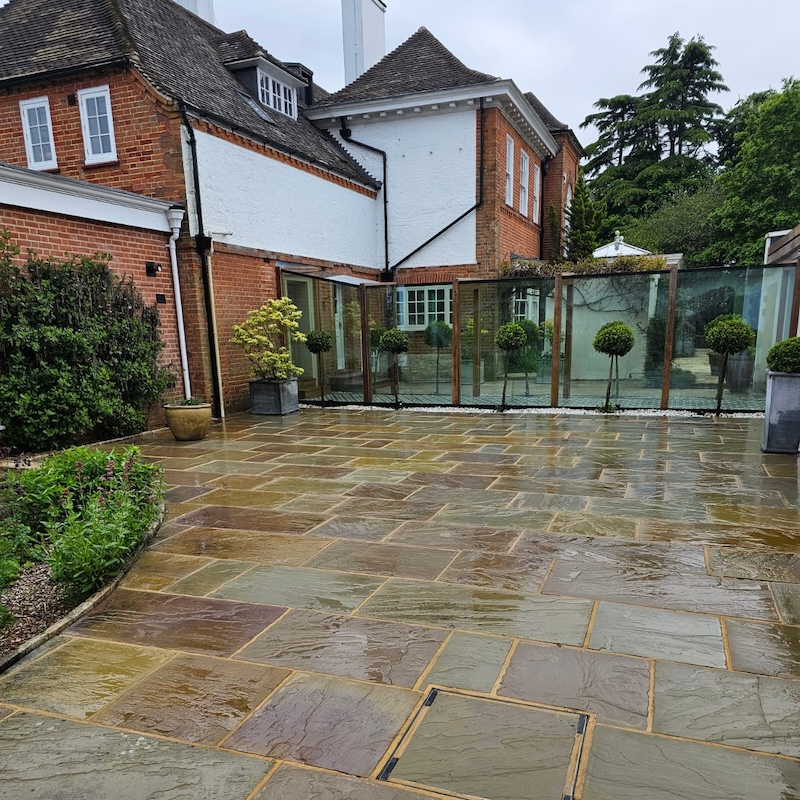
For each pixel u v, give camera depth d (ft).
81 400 21.97
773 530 12.79
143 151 27.58
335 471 19.08
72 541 10.53
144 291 26.25
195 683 7.72
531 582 10.45
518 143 49.08
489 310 31.76
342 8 54.03
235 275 30.58
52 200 21.70
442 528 13.41
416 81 44.88
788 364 19.61
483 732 6.61
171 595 10.37
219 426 28.04
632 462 19.24
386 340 31.91
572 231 59.41
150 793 5.86
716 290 28.07
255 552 12.27
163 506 15.17
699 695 7.16
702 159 106.83
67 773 6.17
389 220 45.75
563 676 7.61
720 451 20.62
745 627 8.77
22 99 29.37
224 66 36.99
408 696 7.29
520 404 31.37
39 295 20.68
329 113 44.88
